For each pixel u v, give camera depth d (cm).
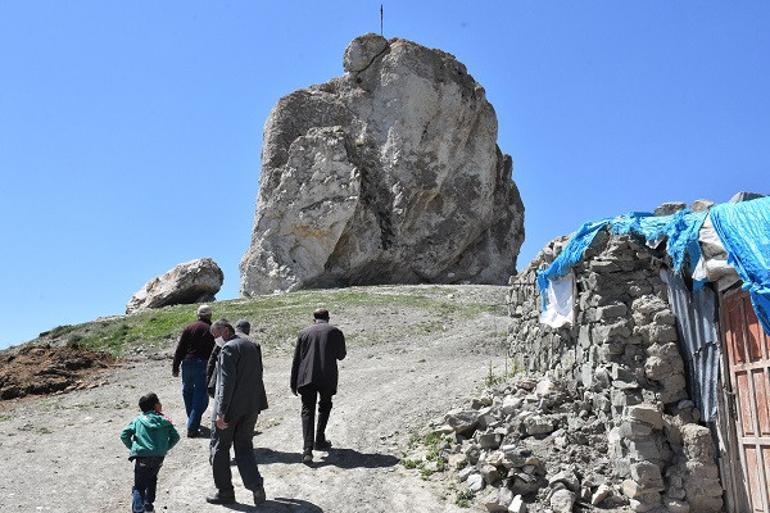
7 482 896
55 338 2588
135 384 1689
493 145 5094
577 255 937
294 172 4591
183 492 862
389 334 2339
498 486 820
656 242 862
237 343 827
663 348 831
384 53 4962
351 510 802
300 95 4944
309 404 973
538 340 1168
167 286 3897
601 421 877
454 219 4847
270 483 888
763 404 712
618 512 768
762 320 681
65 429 1205
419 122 4766
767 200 732
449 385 1320
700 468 765
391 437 1049
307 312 2745
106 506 827
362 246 4553
